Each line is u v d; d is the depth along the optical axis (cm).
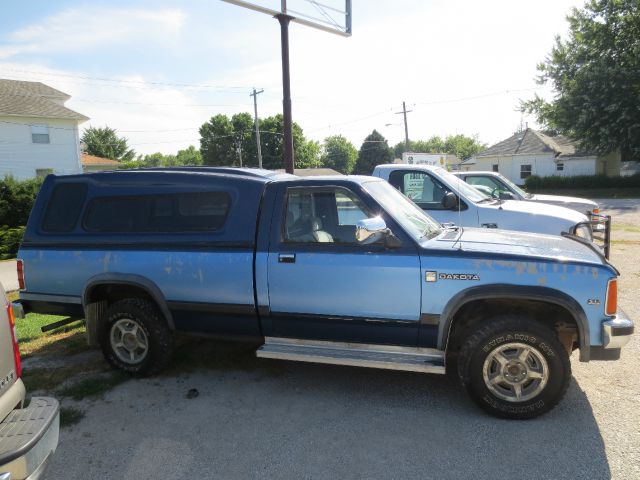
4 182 1897
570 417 366
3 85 3152
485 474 299
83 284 473
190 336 458
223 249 427
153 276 447
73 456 333
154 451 337
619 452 318
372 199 404
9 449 234
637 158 3272
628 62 3203
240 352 523
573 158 4056
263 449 336
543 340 350
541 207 698
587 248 412
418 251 380
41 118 2970
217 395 422
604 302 355
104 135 7700
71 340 584
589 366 461
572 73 3428
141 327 453
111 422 379
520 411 360
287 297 411
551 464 307
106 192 479
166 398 419
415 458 319
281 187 426
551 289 357
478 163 4719
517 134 4781
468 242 400
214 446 341
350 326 400
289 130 1310
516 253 371
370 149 8044
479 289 364
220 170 466
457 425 360
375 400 405
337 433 354
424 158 1495
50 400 283
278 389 432
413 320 381
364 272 387
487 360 362
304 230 429
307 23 1283
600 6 3316
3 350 266
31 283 495
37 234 496
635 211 2075
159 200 460
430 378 446
